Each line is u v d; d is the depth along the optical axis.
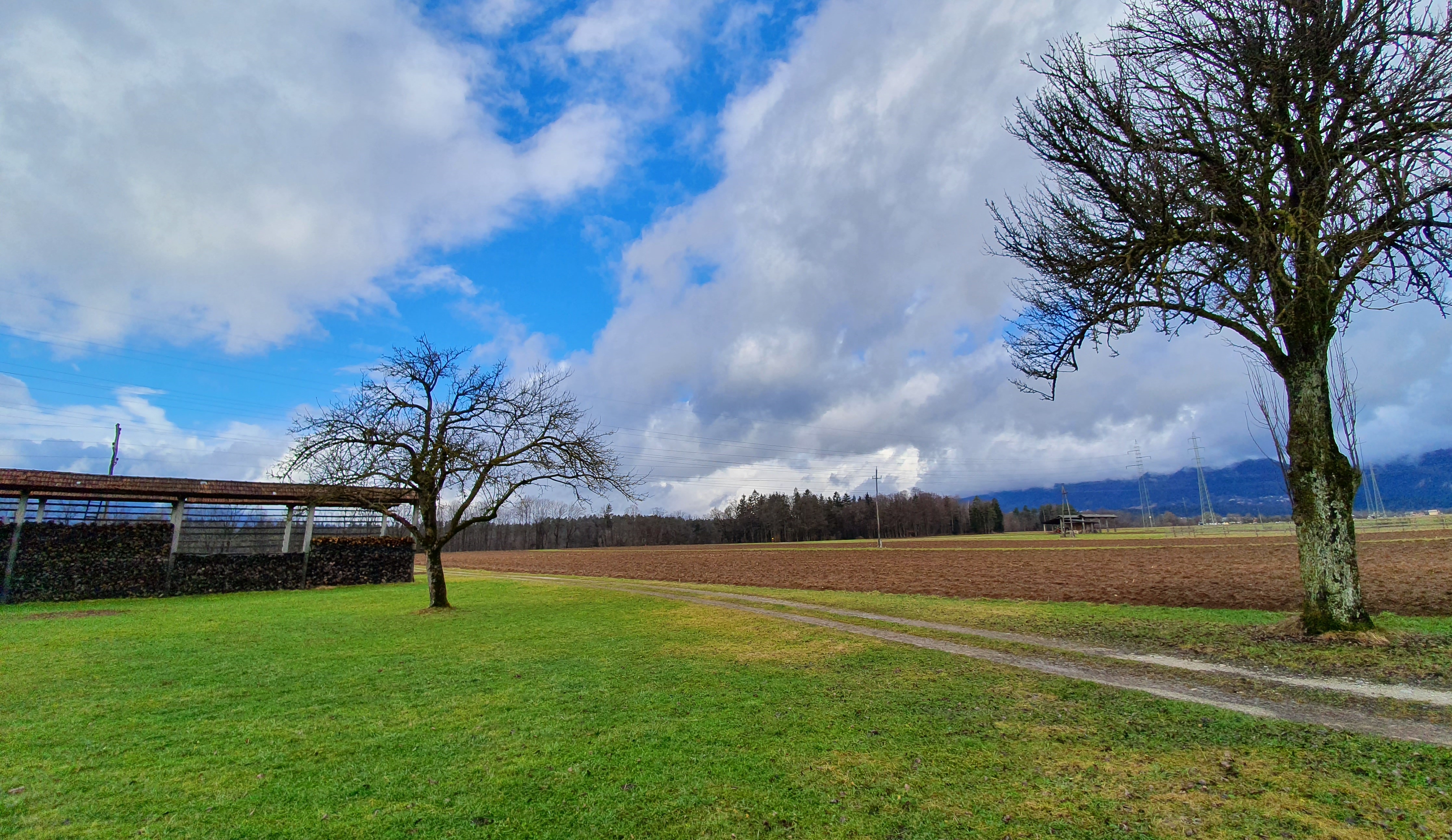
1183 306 12.32
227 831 5.57
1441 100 9.96
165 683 11.25
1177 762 6.59
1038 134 14.05
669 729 8.20
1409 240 11.22
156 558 31.02
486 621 19.59
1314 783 5.93
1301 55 10.81
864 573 38.56
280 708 9.49
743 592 29.11
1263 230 10.69
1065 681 10.05
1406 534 55.66
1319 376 11.56
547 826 5.59
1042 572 33.94
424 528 24.25
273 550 35.09
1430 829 4.99
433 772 6.91
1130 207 12.52
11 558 27.48
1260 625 13.29
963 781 6.34
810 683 10.56
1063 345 14.82
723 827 5.50
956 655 12.49
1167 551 50.28
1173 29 12.57
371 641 15.83
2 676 11.91
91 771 7.00
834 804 5.91
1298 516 11.89
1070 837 5.15
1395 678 8.91
